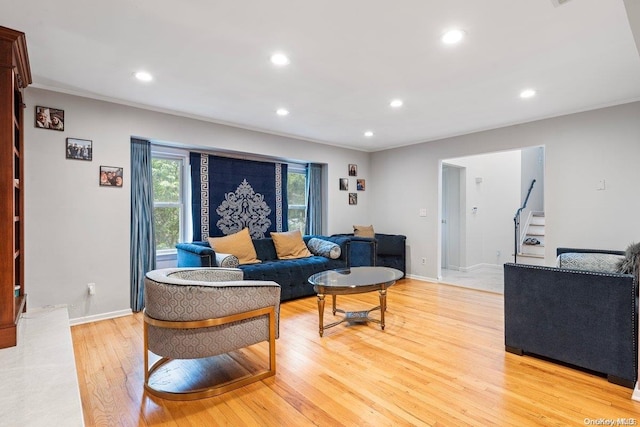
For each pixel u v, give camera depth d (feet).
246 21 6.66
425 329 10.38
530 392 6.77
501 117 13.42
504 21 6.63
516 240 20.10
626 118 11.50
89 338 9.58
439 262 17.40
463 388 6.93
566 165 12.85
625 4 5.12
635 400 6.42
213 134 14.02
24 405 5.15
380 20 6.61
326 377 7.41
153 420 5.90
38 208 10.07
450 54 8.07
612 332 7.09
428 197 17.78
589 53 7.99
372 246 16.75
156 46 7.72
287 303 13.58
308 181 18.51
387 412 6.12
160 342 6.69
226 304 6.83
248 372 7.62
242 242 14.42
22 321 8.89
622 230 11.59
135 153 12.39
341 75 9.30
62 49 7.86
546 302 8.02
